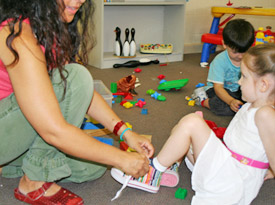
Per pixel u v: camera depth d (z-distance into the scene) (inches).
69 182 46.4
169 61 126.4
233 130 42.0
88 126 60.7
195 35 145.8
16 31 30.7
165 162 43.0
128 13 125.7
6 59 31.3
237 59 72.1
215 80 74.6
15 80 31.6
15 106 35.6
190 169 48.6
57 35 33.5
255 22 160.7
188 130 40.2
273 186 47.7
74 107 37.8
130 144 44.2
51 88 32.8
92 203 41.9
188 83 97.6
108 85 92.7
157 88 91.8
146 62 117.9
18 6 31.6
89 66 115.6
